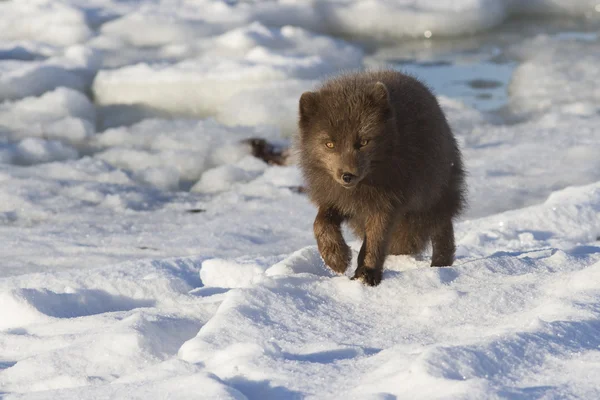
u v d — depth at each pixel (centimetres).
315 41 2522
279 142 1942
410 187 815
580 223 1241
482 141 1928
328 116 785
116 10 2870
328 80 898
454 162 909
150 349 623
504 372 499
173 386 492
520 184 1619
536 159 1766
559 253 806
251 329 626
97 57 2416
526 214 1270
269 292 686
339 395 480
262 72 2216
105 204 1623
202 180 1756
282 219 1522
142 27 2625
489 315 646
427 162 825
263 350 566
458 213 927
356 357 561
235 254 1320
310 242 1384
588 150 1794
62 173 1770
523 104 2178
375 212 817
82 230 1464
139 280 841
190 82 2220
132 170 1833
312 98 807
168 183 1770
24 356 651
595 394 460
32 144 1897
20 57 2423
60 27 2572
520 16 3056
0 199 1599
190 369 545
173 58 2445
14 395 523
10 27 2638
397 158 799
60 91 2166
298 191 1683
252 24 2580
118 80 2242
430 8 2848
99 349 618
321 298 700
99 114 2180
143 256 1325
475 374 489
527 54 2614
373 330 634
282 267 819
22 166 1816
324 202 841
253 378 525
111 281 838
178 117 2175
